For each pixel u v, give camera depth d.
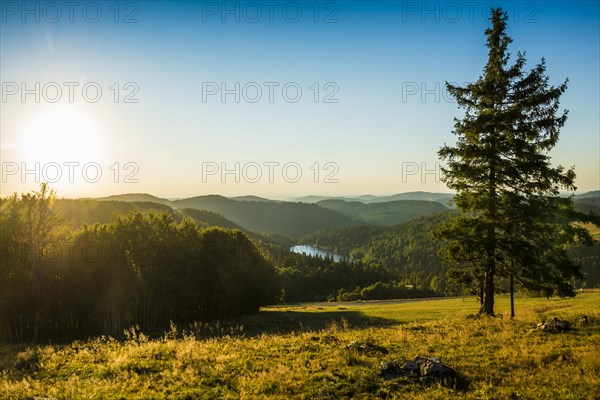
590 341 13.98
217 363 12.37
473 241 22.64
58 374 12.33
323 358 12.54
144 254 50.72
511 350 13.12
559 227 21.80
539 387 9.88
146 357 13.52
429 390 9.81
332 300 151.38
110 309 48.47
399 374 10.76
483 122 22.56
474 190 23.56
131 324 50.22
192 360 12.82
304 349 13.93
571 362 11.79
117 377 11.27
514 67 22.55
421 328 18.53
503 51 22.77
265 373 11.05
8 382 11.44
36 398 9.45
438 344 14.47
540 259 22.34
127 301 49.53
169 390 10.14
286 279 148.62
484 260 23.30
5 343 32.06
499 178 23.12
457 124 23.56
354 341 13.98
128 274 48.72
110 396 9.74
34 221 40.28
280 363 12.20
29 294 40.12
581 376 10.48
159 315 52.50
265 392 9.84
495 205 22.31
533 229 22.08
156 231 53.22
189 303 55.06
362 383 10.23
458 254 23.50
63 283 45.12
